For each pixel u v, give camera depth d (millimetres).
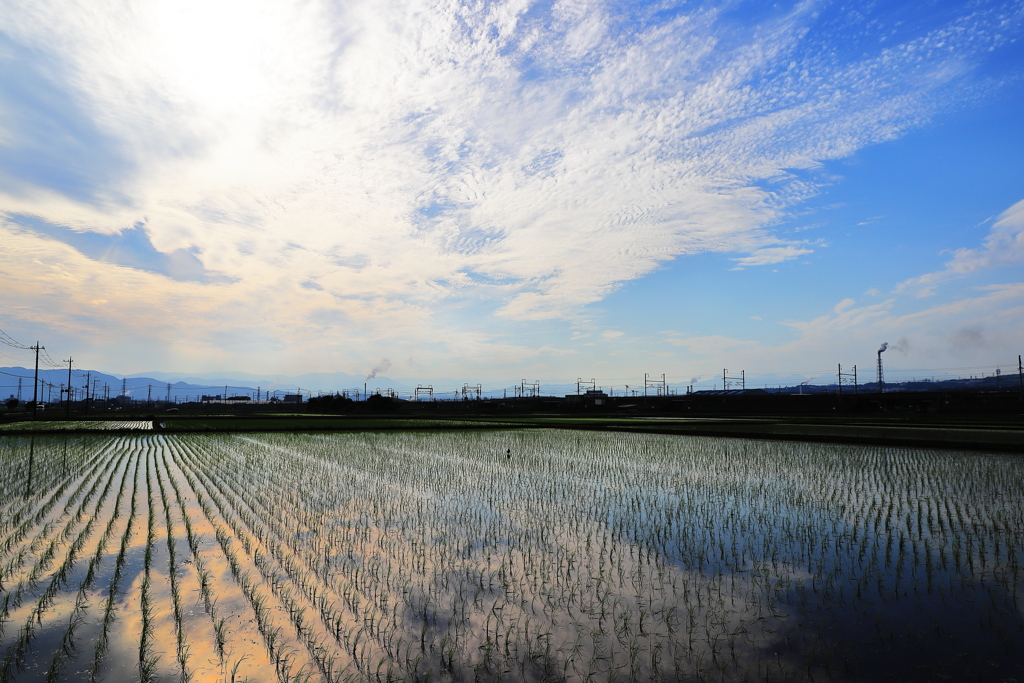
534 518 13797
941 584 8914
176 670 6211
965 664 6293
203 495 16828
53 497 16406
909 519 13625
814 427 47062
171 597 8383
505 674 6129
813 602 8180
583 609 7938
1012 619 7516
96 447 32906
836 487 18375
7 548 10992
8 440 38094
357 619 7582
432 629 7273
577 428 49938
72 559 10242
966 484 18844
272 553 10633
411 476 21016
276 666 6305
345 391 158625
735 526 12953
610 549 11008
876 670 6164
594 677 6062
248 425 56250
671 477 20719
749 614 7754
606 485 18891
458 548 11055
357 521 13438
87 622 7516
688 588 8773
